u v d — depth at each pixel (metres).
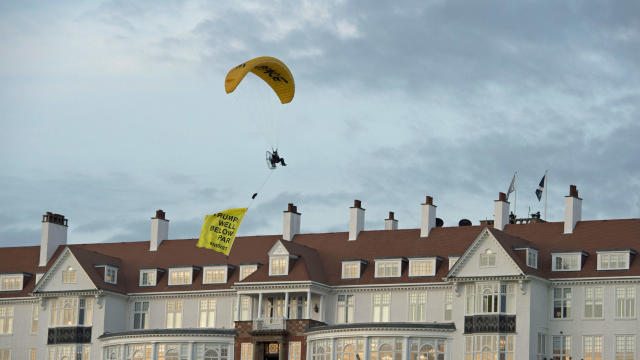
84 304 115.06
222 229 111.81
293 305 109.19
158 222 121.00
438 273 106.00
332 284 109.38
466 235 108.81
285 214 116.38
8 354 117.88
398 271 107.75
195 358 108.81
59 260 116.06
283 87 98.88
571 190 106.38
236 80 92.00
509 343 99.62
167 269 116.88
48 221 122.75
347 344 103.31
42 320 116.56
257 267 112.06
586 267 101.69
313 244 114.62
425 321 105.25
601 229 104.56
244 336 108.50
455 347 101.69
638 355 98.06
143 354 110.12
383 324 102.19
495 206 109.25
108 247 122.69
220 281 113.56
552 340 101.50
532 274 99.88
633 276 99.06
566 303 101.62
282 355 106.31
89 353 113.56
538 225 107.81
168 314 114.62
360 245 112.50
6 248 125.56
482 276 101.12
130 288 116.56
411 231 111.75
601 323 99.94
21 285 119.69
